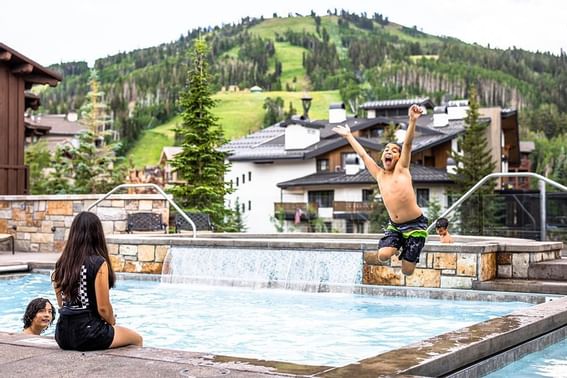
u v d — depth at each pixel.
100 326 5.00
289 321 8.56
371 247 10.71
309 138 46.53
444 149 43.06
